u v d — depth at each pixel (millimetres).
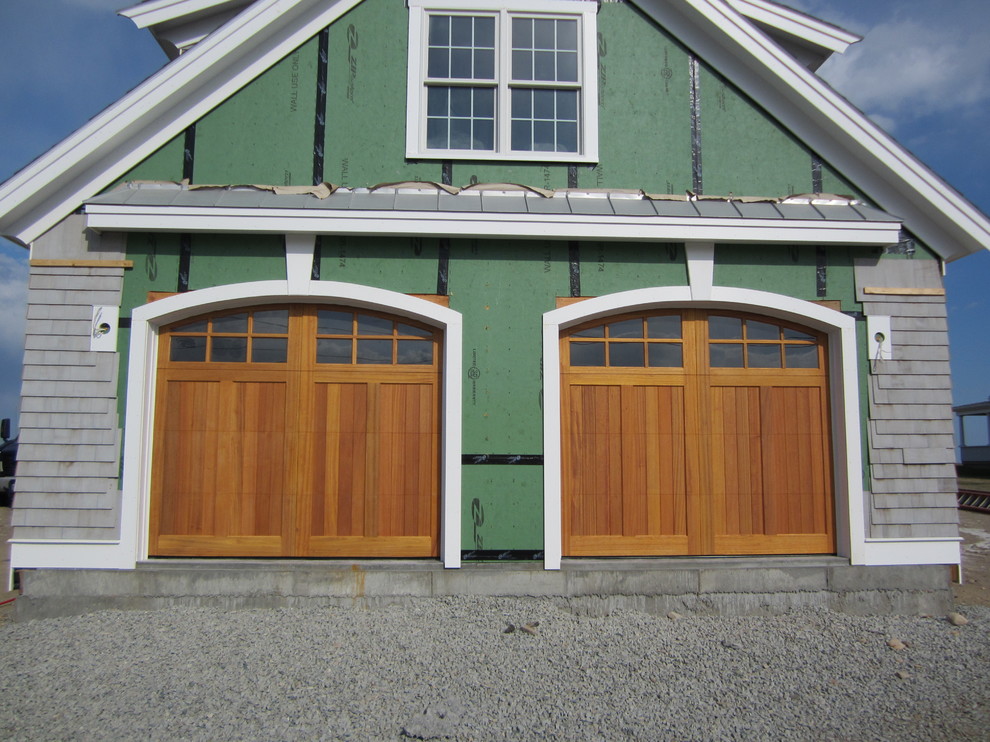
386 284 6199
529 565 5977
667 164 6656
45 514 5863
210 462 6113
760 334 6539
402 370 6277
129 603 5801
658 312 6480
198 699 4207
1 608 6105
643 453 6312
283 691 4324
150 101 6137
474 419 6113
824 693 4441
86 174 6230
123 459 5926
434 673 4605
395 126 6551
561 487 6195
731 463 6359
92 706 4113
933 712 4207
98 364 6031
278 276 6160
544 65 6820
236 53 6363
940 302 6531
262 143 6438
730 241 6297
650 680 4578
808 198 6605
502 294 6254
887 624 5812
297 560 6020
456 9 6754
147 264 6148
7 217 6027
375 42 6617
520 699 4258
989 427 29375
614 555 6180
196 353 6246
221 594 5840
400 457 6188
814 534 6348
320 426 6184
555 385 6172
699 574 6043
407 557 6078
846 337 6375
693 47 6773
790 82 6504
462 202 6258
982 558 9055
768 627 5668
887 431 6344
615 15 6805
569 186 6582
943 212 6363
